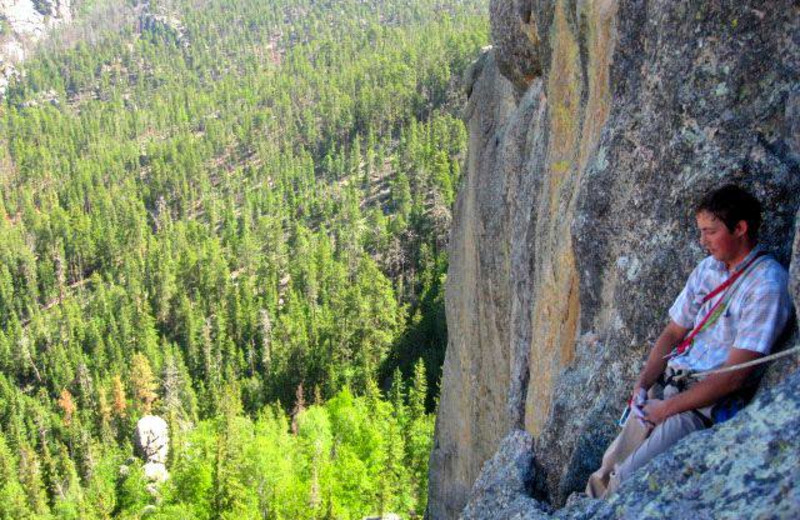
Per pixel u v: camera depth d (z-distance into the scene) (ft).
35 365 336.08
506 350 46.34
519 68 42.50
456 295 57.21
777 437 11.53
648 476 13.25
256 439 169.17
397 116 551.59
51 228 458.91
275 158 538.47
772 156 17.60
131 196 509.76
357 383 251.60
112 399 271.69
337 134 563.07
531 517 20.43
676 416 14.66
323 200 465.88
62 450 235.81
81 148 652.07
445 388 60.75
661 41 21.02
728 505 11.30
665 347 16.16
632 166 22.09
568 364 27.89
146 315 331.36
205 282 353.72
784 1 17.54
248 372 295.28
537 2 34.94
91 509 196.03
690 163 19.38
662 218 20.31
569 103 30.91
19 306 396.16
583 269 24.91
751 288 13.82
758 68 18.08
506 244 44.73
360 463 163.32
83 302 396.37
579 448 21.12
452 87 536.42
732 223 13.69
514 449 24.84
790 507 10.38
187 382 271.49
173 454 215.92
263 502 155.84
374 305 263.90
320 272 346.74
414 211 378.94
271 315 315.17
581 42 28.37
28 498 211.82
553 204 32.12
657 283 20.13
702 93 19.24
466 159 56.95
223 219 484.33
